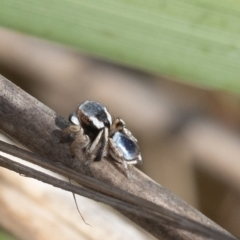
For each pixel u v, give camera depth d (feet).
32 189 0.27
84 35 0.22
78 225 0.27
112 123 0.24
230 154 0.39
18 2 0.21
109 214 0.27
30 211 0.27
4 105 0.23
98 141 0.23
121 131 0.24
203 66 0.22
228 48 0.22
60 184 0.21
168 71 0.22
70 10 0.22
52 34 0.22
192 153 0.39
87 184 0.21
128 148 0.23
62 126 0.23
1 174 0.27
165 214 0.20
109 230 0.27
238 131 0.39
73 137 0.23
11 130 0.23
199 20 0.22
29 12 0.22
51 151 0.23
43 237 0.26
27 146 0.23
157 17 0.22
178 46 0.22
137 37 0.22
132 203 0.21
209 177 0.39
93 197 0.21
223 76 0.22
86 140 0.23
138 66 0.22
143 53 0.22
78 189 0.21
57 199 0.27
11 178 0.27
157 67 0.22
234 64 0.22
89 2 0.21
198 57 0.22
